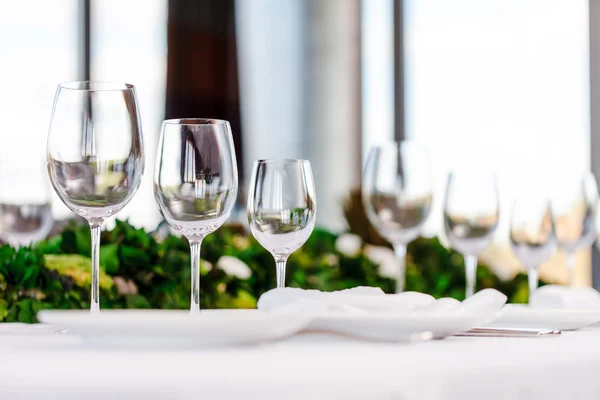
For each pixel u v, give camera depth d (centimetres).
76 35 649
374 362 76
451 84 693
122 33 676
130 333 85
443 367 76
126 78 677
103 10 664
